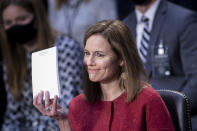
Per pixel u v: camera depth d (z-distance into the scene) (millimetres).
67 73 6629
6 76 6965
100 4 8188
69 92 6527
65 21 8367
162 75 6551
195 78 6410
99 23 4535
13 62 6895
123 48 4453
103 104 4711
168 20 6676
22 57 6926
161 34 6660
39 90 4457
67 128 4734
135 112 4465
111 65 4430
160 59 6586
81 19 8203
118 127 4520
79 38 8219
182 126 4504
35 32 6809
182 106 4531
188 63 6484
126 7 8148
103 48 4379
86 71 4785
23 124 6945
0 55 7379
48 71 4379
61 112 4688
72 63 6668
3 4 6789
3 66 7117
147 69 6633
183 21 6570
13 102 6945
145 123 4461
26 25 6746
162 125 4324
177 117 4535
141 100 4449
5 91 7277
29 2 6762
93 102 4805
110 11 8195
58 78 4309
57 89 4309
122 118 4516
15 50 6930
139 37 6918
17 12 6719
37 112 6758
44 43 6750
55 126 6574
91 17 8180
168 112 4438
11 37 6836
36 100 4457
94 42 4395
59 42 6816
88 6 8195
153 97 4418
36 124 6707
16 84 6852
